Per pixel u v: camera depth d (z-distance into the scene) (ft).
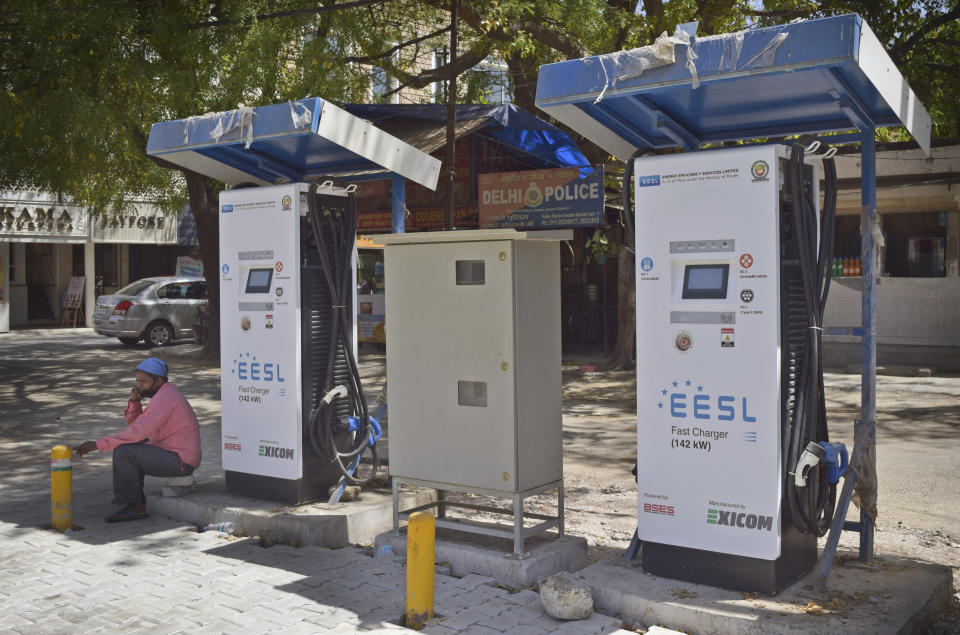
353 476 22.39
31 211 85.05
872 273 16.51
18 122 41.73
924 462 29.71
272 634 14.48
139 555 18.79
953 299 55.01
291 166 24.02
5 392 46.83
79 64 42.16
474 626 14.73
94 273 93.91
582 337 66.33
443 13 56.03
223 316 22.20
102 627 14.80
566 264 67.51
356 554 18.83
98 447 21.07
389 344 18.78
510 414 17.12
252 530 20.15
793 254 15.33
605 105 16.48
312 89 45.29
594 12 47.03
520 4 46.50
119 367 57.21
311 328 21.13
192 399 44.14
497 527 19.31
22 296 91.76
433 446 18.22
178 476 22.21
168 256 101.35
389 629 14.66
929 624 14.87
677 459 15.52
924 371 51.39
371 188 56.75
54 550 19.20
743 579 14.99
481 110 49.88
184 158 22.89
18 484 25.98
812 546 16.26
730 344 14.92
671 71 14.32
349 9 48.24
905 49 49.70
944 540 20.72
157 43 42.83
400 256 18.54
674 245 15.44
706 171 15.10
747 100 15.76
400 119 52.37
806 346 15.31
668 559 15.75
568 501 24.70
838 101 14.96
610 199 55.52
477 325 17.51
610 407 42.45
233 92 42.50
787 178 15.12
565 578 15.31
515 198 49.57
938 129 59.77
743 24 51.44
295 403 20.86
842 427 36.19
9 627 14.85
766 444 14.64
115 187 54.75
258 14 43.16
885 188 58.23
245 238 21.68
